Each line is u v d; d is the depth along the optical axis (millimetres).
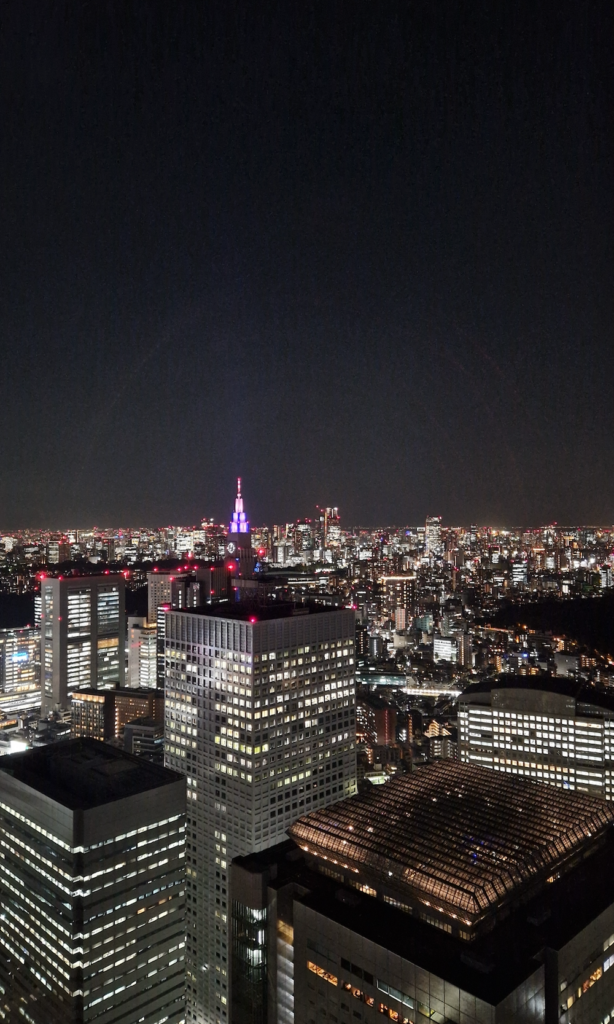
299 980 128250
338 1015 119875
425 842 129500
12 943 164750
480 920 113062
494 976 102625
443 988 102625
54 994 151500
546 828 134375
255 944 138250
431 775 164500
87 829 144875
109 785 157250
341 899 126188
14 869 162750
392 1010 110625
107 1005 150875
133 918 154250
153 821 156125
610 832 146000
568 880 129375
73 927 145375
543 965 106375
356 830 136500
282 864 142250
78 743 182625
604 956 119312
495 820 138375
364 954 114375
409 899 120562
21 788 159000
